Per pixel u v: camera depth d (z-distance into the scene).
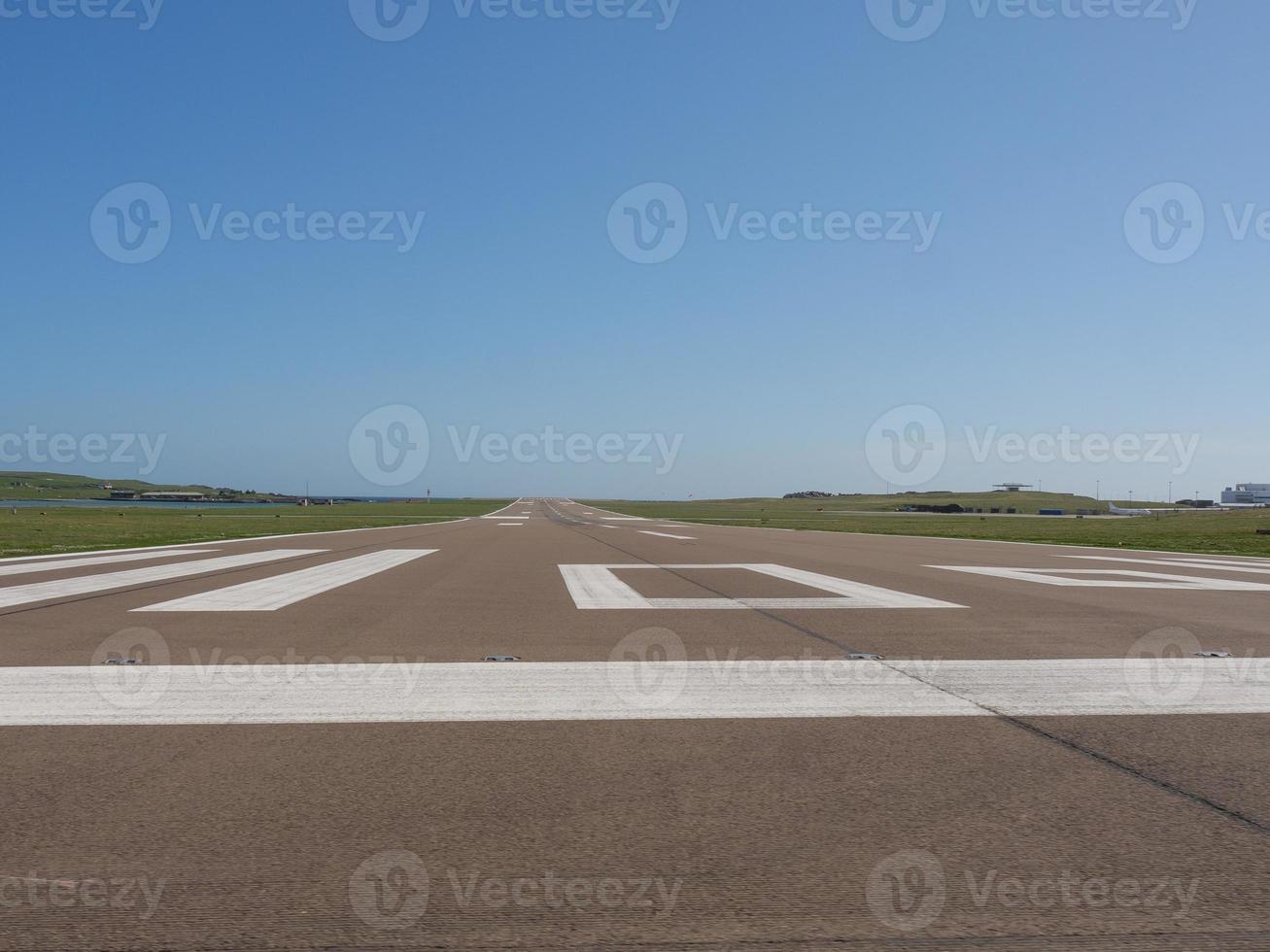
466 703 5.20
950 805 3.52
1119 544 26.34
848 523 58.69
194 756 4.14
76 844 3.11
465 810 3.46
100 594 10.82
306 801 3.54
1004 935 2.53
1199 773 3.91
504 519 60.09
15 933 2.51
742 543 25.55
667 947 2.46
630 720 4.86
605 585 12.38
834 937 2.51
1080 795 3.64
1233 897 2.75
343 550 21.00
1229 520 53.94
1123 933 2.54
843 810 3.47
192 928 2.54
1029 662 6.52
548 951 2.43
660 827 3.30
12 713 4.92
